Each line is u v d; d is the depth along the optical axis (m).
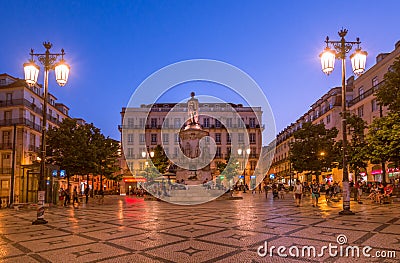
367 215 13.29
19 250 7.55
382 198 20.02
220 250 7.14
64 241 8.55
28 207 21.66
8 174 38.28
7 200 24.34
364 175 36.38
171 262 6.25
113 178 38.59
